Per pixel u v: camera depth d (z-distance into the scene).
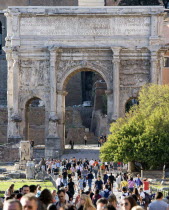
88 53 192.62
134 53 192.00
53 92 190.88
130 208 44.75
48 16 192.38
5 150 183.25
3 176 139.88
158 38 190.62
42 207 42.72
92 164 158.62
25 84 193.38
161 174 143.50
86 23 192.25
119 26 192.12
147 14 191.12
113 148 149.25
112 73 192.12
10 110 193.75
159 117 150.88
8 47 192.62
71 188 101.75
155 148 144.88
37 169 147.50
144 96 167.38
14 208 38.50
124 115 192.12
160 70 193.88
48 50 191.00
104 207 45.34
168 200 59.41
